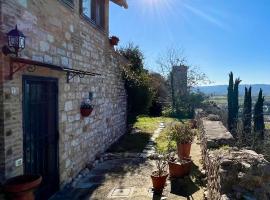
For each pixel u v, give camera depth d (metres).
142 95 14.50
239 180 3.67
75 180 6.79
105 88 10.08
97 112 9.02
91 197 5.84
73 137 6.85
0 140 4.02
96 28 8.76
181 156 8.15
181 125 9.31
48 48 5.45
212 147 5.90
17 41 3.95
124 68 13.64
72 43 6.76
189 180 6.68
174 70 27.16
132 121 15.27
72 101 6.77
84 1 7.95
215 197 4.19
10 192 3.77
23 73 4.55
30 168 4.93
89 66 8.13
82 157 7.54
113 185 6.55
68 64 6.50
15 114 4.32
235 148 5.06
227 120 18.41
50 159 5.76
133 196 5.88
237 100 18.84
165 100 26.34
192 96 25.69
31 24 4.79
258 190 3.64
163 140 12.02
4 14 3.99
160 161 7.44
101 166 8.17
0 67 3.94
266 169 3.69
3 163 4.03
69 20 6.55
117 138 12.23
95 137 8.81
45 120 5.52
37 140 5.18
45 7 5.30
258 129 17.33
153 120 19.70
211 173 4.83
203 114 13.83
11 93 4.20
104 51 9.88
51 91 5.73
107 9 10.31
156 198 5.76
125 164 8.37
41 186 5.39
